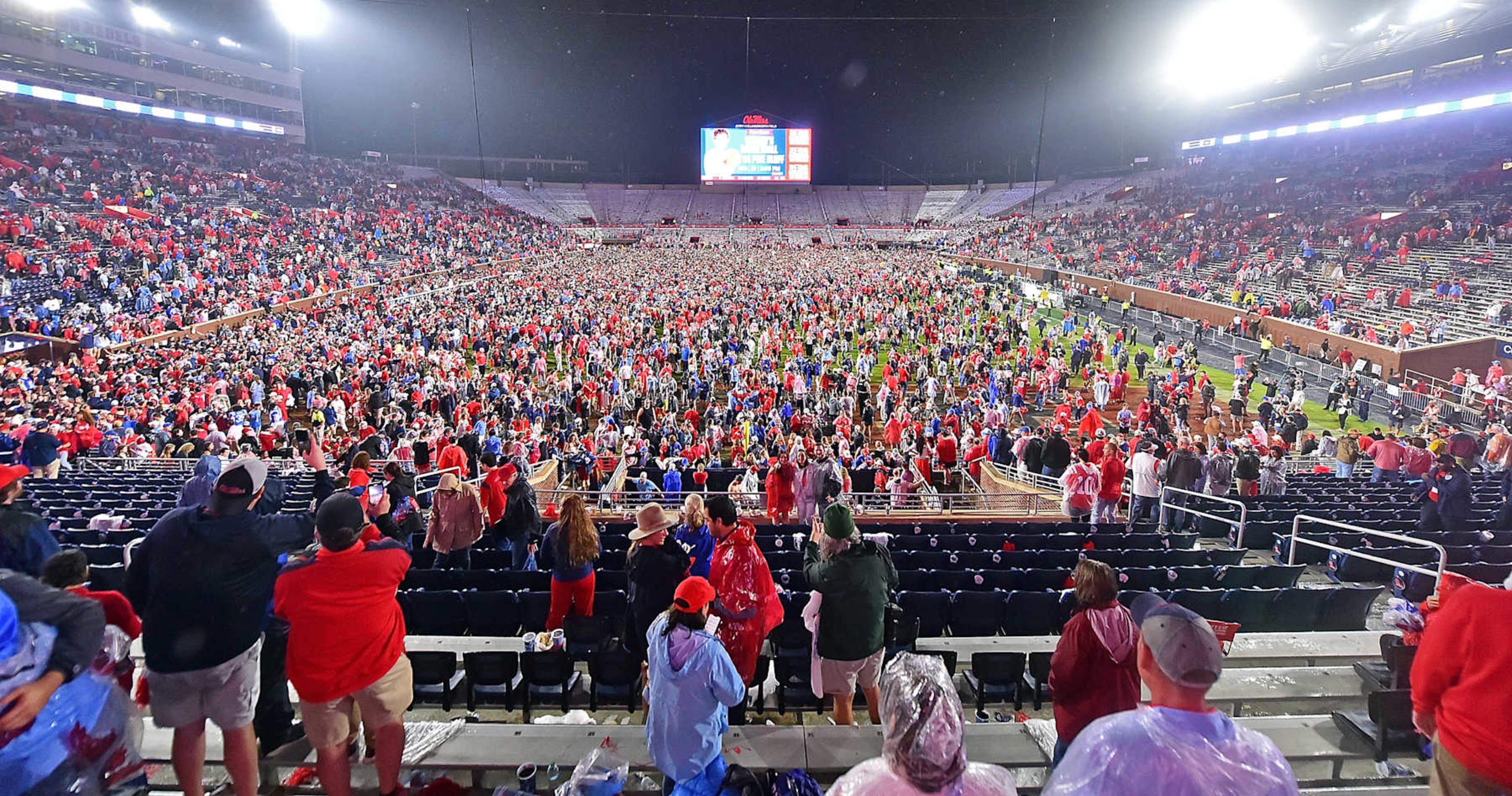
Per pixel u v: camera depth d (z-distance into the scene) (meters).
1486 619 3.02
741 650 5.39
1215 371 33.28
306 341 32.16
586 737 4.95
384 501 8.66
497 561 10.28
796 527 12.55
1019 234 74.94
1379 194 50.84
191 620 3.76
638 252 78.56
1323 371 30.33
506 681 6.03
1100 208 78.31
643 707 6.11
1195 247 51.62
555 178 120.00
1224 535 12.98
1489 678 2.97
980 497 15.93
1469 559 10.05
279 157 76.00
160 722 3.87
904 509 15.88
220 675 3.87
